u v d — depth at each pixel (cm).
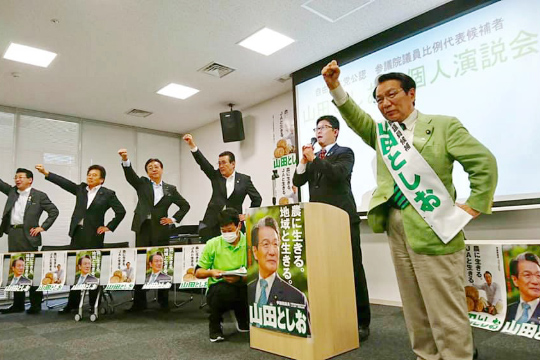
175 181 668
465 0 305
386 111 161
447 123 153
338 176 241
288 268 205
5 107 503
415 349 163
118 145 604
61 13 305
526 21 274
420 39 331
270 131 517
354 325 219
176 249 321
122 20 319
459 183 297
